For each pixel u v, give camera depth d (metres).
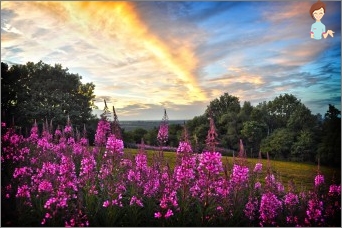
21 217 5.04
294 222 5.57
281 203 5.69
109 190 5.09
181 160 5.11
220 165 4.96
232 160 5.89
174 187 5.18
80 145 6.09
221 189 5.24
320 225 5.57
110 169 5.17
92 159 5.32
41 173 5.21
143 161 5.30
